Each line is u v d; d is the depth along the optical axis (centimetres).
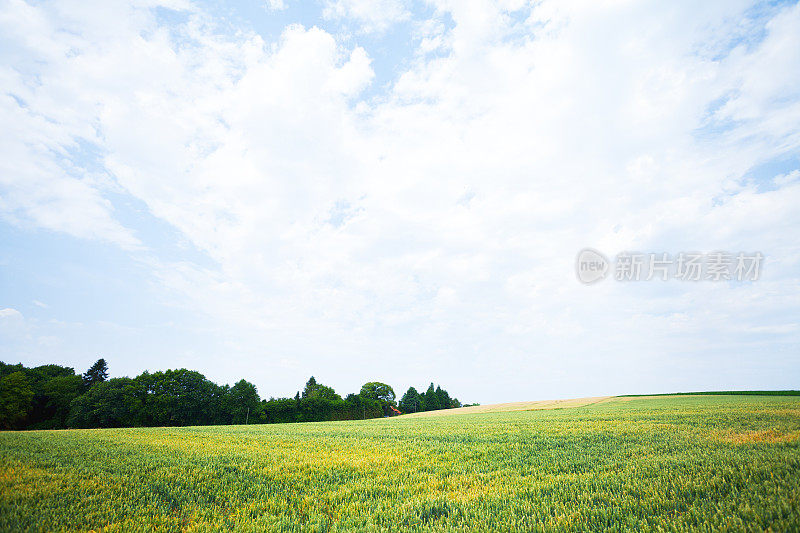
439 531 639
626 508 689
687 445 1268
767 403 3089
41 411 7225
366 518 728
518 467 1139
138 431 2814
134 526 694
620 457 1162
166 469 1135
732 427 1638
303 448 1673
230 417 7831
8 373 7688
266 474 1127
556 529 606
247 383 8238
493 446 1570
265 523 717
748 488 705
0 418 6247
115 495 878
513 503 760
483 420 3316
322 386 10319
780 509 573
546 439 1691
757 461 871
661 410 3041
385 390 10894
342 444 1809
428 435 2108
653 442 1405
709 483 764
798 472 747
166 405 7150
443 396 13800
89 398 6831
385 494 918
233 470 1180
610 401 6375
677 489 755
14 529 652
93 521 709
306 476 1112
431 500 818
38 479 957
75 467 1120
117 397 6975
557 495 799
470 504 775
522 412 4709
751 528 528
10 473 998
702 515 609
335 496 901
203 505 836
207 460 1312
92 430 2962
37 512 734
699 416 2259
